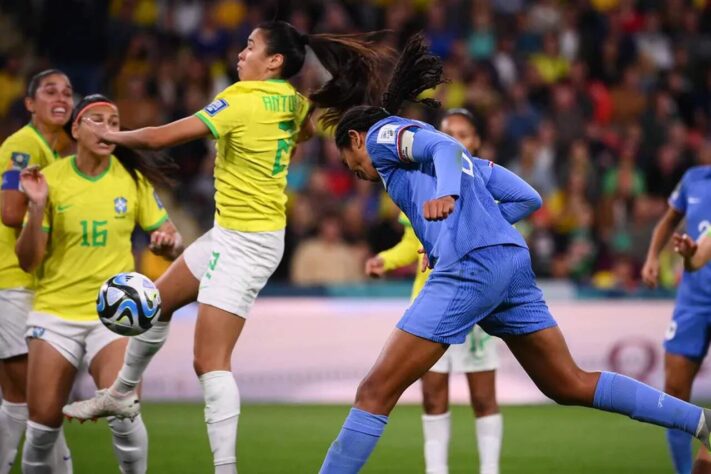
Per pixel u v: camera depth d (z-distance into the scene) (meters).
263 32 19.06
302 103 19.56
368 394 16.72
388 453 26.77
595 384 17.28
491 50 53.69
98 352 19.38
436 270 16.78
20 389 20.59
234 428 18.42
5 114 48.69
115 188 19.80
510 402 36.34
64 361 19.28
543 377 17.50
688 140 50.75
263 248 18.89
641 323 37.00
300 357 36.16
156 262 37.78
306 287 36.56
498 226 16.95
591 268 43.31
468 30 54.09
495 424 21.69
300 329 36.25
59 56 50.25
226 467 18.28
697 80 55.19
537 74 52.03
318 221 43.09
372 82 19.84
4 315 20.44
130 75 49.75
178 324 35.84
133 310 17.45
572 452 27.20
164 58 50.50
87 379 34.00
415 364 16.64
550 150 47.84
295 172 46.25
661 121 50.75
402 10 53.69
